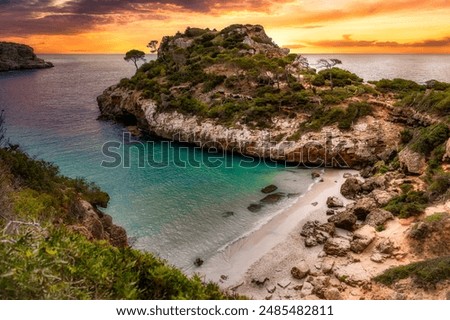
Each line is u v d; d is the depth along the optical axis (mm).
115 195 46188
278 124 63875
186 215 40562
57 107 111062
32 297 7246
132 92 87750
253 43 110438
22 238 8078
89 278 8680
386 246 28969
